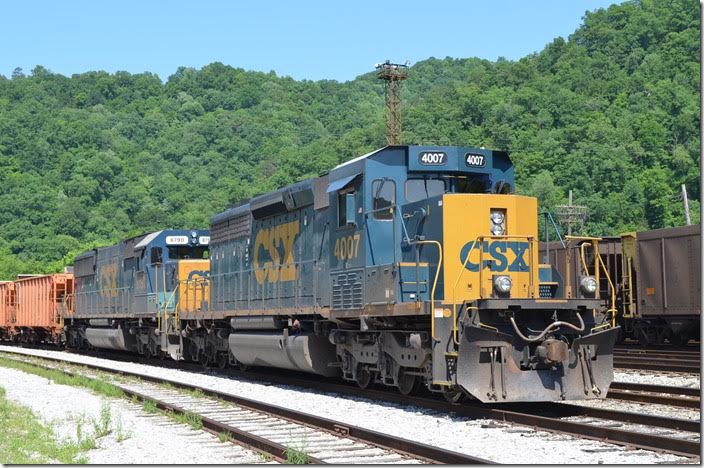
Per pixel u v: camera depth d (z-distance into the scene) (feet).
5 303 164.96
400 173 49.49
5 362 95.09
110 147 640.58
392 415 43.09
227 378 70.33
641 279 93.35
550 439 35.17
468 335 41.34
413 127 419.54
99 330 110.73
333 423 38.45
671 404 45.83
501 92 435.53
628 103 396.98
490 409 41.83
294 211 62.23
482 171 49.78
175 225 495.41
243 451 35.04
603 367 42.98
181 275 86.12
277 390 58.23
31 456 34.86
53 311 133.59
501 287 42.22
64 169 577.84
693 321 87.81
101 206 532.32
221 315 73.82
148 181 580.30
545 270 46.88
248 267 71.00
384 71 218.38
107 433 40.68
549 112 394.52
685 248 86.99
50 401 56.85
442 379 42.73
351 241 52.34
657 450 32.09
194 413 44.09
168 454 34.58
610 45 486.79
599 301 43.37
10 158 604.08
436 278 43.27
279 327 63.46
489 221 45.73
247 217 71.61
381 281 48.44
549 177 307.99
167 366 88.84
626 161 333.83
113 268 108.17
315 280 57.72
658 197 318.24
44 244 463.42
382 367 49.57
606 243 98.53
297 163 493.36
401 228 48.73
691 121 355.15
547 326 42.96
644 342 96.12
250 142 652.07
